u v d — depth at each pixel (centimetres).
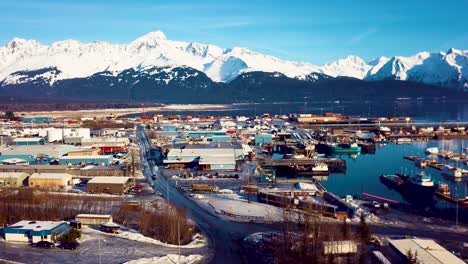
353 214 8612
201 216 8694
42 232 6881
